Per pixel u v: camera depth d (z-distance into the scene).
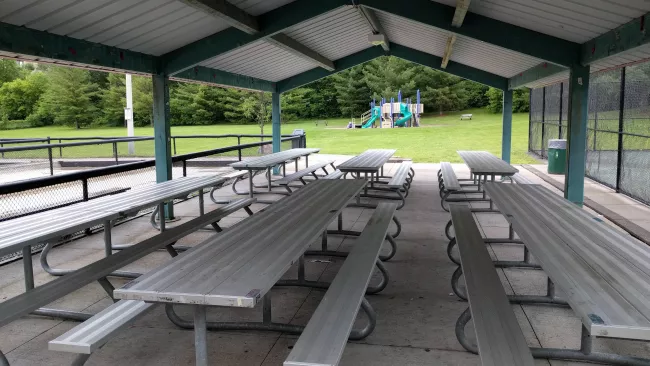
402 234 5.12
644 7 3.69
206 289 2.00
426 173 10.16
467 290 2.49
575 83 5.39
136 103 39.94
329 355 1.84
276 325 2.85
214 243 2.72
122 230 5.46
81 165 12.07
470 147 17.61
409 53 9.91
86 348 1.93
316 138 23.42
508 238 4.79
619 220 5.56
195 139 22.33
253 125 35.00
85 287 3.66
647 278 2.15
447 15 5.41
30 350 2.71
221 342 2.76
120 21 4.30
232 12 4.70
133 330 2.93
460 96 40.41
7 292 3.58
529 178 9.37
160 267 2.30
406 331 2.87
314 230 3.01
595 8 3.96
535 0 4.24
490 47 7.13
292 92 40.62
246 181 9.32
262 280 2.11
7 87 43.81
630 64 5.68
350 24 7.12
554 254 2.51
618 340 2.72
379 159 7.55
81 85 40.94
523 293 3.40
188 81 6.48
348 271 2.77
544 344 2.69
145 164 5.47
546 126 14.16
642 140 12.27
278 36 6.38
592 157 10.61
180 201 7.08
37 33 3.91
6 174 9.95
